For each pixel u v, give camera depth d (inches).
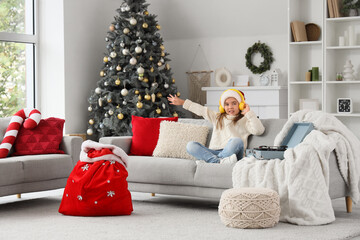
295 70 264.1
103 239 127.6
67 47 270.7
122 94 262.5
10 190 169.8
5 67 262.1
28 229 140.9
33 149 190.7
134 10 272.1
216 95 290.5
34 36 272.5
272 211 138.6
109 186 157.6
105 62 274.8
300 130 165.2
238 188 144.9
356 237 130.9
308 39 262.5
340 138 159.2
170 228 140.3
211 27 299.3
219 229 138.3
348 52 256.1
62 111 270.1
